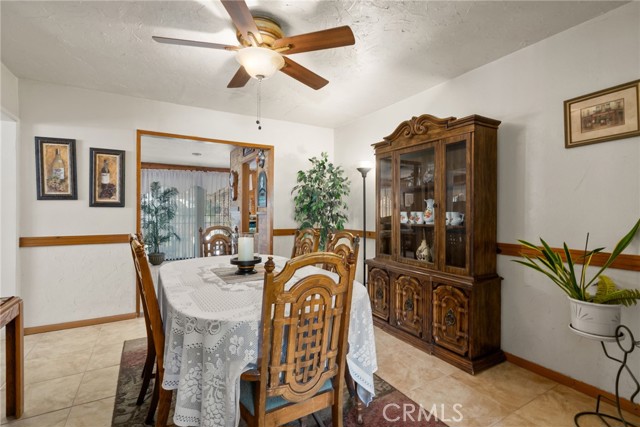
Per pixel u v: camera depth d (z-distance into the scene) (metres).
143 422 1.62
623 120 1.77
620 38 1.79
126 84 2.90
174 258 7.82
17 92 2.72
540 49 2.15
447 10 1.80
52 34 2.07
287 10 1.79
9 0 1.72
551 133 2.10
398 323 2.76
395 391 1.93
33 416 1.66
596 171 1.90
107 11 1.82
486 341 2.26
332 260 1.16
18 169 2.72
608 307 1.60
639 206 1.73
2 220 2.68
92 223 3.05
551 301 2.11
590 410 1.75
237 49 1.73
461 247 2.32
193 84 2.89
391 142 2.93
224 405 1.14
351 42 1.65
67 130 2.94
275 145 4.05
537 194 2.18
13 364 1.66
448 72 2.63
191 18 1.88
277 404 1.19
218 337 1.16
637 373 1.72
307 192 3.85
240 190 5.50
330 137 4.46
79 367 2.20
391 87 2.94
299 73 2.03
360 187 3.94
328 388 1.31
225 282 1.74
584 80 1.94
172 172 7.84
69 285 2.96
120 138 3.16
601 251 1.87
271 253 4.05
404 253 2.82
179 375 1.23
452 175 2.40
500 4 1.75
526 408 1.77
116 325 3.03
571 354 2.00
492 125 2.33
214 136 3.63
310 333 1.17
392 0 1.71
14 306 1.60
